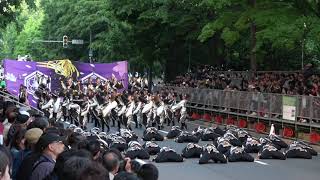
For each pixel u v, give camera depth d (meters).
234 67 54.78
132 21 54.53
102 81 43.25
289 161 21.19
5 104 16.59
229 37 38.78
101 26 77.12
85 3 79.00
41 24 109.69
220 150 21.98
